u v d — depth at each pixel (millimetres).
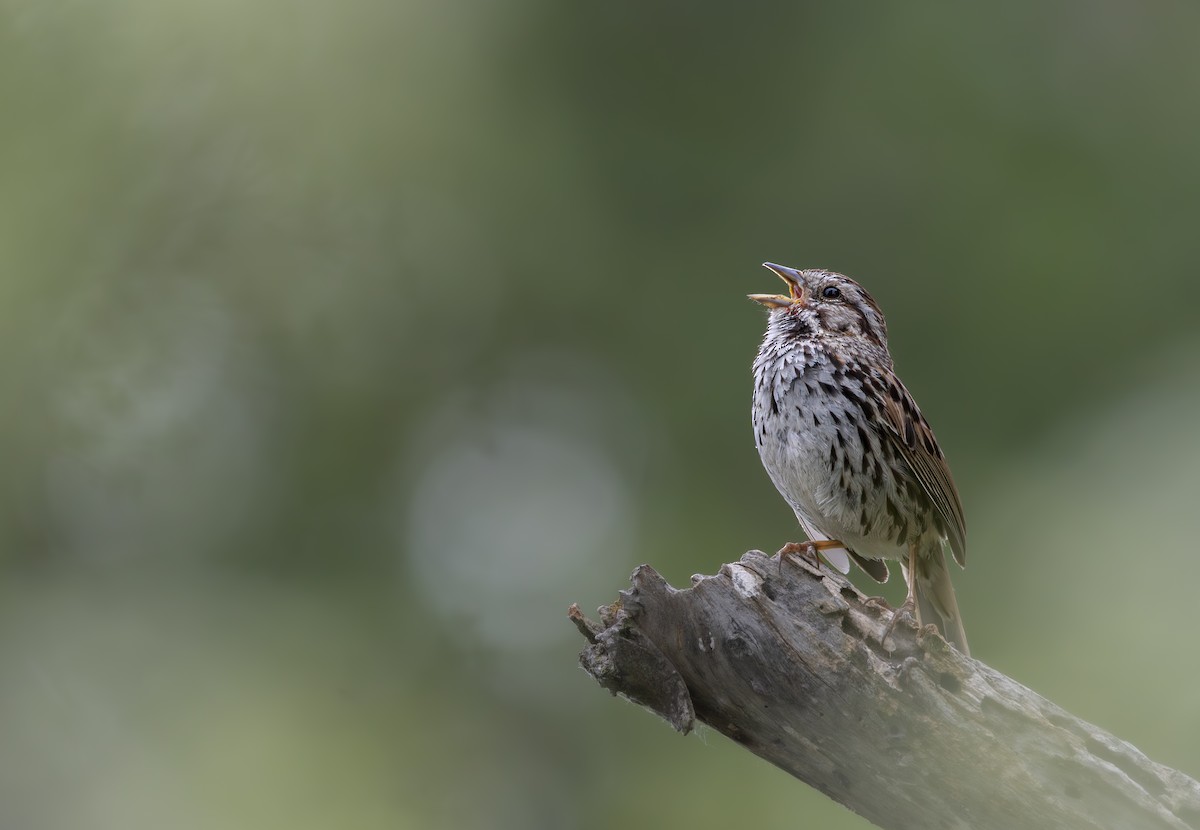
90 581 15188
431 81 15797
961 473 15719
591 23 16297
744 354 16234
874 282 16281
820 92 16594
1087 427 14695
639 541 16062
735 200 16547
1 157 14789
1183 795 5113
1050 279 16172
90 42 14688
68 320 14992
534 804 15500
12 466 14875
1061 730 5234
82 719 14297
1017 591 13648
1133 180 16516
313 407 16266
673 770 14305
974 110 16547
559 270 16406
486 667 16094
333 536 16297
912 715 5316
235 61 14969
